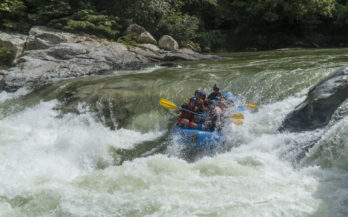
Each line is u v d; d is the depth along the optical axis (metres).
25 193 4.40
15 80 9.53
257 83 7.82
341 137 4.73
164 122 7.00
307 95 6.42
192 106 6.52
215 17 24.48
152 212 3.80
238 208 3.74
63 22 14.43
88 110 7.46
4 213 3.98
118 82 8.58
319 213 3.58
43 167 5.40
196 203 3.92
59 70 10.20
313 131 5.37
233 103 6.92
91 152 6.02
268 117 6.37
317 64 9.40
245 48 22.78
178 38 18.47
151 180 4.60
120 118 7.15
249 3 23.39
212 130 6.26
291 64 9.94
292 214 3.58
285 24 23.73
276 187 4.21
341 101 5.41
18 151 5.99
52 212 3.98
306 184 4.26
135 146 6.23
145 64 11.87
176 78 8.80
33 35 12.72
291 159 5.04
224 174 4.68
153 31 17.77
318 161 4.81
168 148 6.08
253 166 4.91
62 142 6.26
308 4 21.61
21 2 14.02
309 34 23.45
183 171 4.85
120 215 3.80
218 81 8.29
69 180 4.93
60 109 7.70
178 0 20.67
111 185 4.55
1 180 4.82
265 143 5.62
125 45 13.90
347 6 22.31
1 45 11.77
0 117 7.81
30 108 8.01
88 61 11.17
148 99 7.62
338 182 4.22
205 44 21.36
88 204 4.07
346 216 3.49
